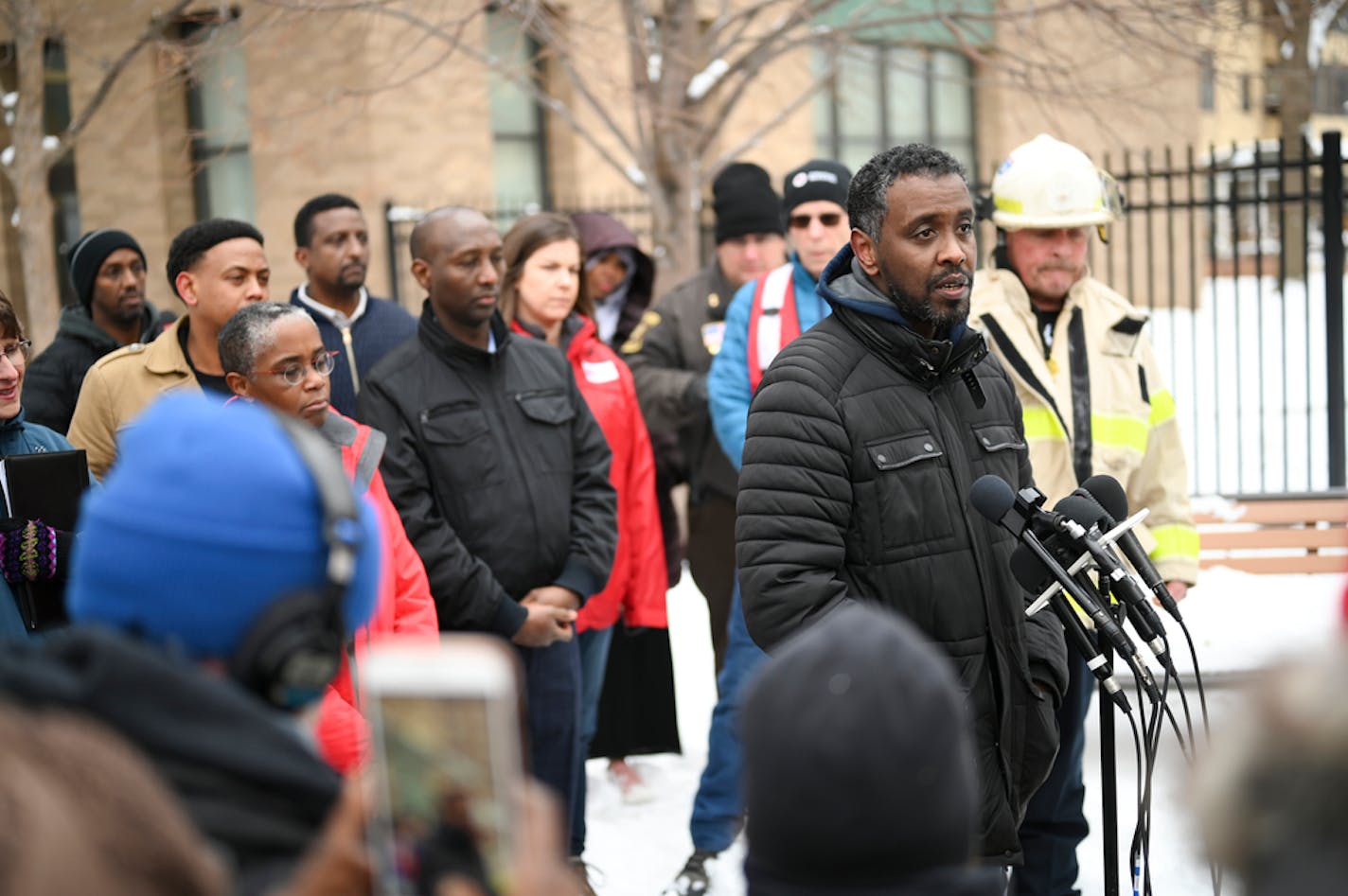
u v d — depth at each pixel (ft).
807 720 4.21
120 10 32.32
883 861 4.22
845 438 10.02
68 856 3.55
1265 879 4.17
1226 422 40.73
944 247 9.98
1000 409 10.71
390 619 10.84
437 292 13.57
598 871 14.90
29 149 28.32
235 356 11.29
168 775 4.12
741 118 45.60
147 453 4.61
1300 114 43.62
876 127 49.57
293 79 37.01
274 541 4.53
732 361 15.98
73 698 4.13
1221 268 70.44
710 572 17.33
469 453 13.38
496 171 42.93
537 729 13.70
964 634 10.03
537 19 26.21
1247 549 20.70
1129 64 34.65
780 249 18.56
